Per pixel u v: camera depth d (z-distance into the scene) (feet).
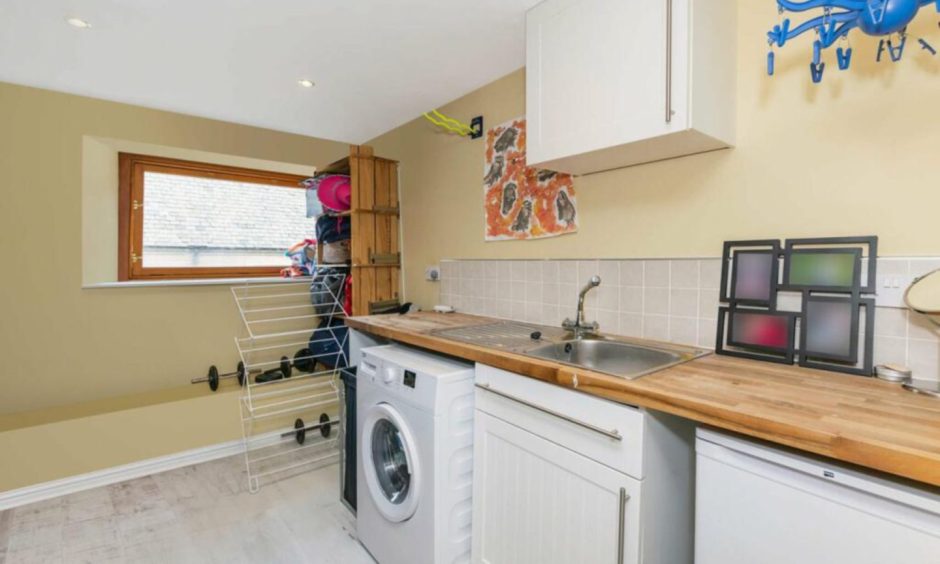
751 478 2.98
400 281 10.39
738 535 3.05
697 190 5.07
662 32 4.20
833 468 2.62
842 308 3.99
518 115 7.32
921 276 3.62
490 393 4.91
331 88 8.04
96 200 9.08
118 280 9.78
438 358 5.87
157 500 7.54
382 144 10.89
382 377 5.82
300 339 11.34
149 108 9.10
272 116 9.59
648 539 3.66
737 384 3.60
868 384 3.60
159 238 10.40
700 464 3.25
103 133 8.68
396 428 5.69
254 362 10.69
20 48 6.48
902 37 3.55
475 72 7.40
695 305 5.09
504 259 7.66
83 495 7.68
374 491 5.97
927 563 2.34
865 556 2.54
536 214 7.04
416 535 5.25
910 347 3.70
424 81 7.75
